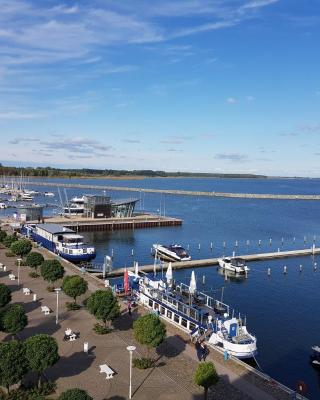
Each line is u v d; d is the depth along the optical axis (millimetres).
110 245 121500
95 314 44125
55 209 197250
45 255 89062
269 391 34094
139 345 42156
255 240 135875
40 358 30578
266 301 70938
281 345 52156
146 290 58875
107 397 31812
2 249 93188
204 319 50062
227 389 34156
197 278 86000
